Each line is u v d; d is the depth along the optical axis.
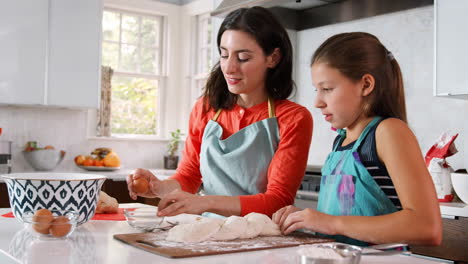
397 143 1.09
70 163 4.00
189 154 1.82
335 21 2.91
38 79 3.46
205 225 1.02
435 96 2.42
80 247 0.95
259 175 1.59
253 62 1.54
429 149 2.35
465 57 2.30
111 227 1.20
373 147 1.16
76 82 3.62
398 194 1.06
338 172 1.25
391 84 1.22
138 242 0.99
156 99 4.54
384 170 1.16
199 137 1.79
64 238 1.04
